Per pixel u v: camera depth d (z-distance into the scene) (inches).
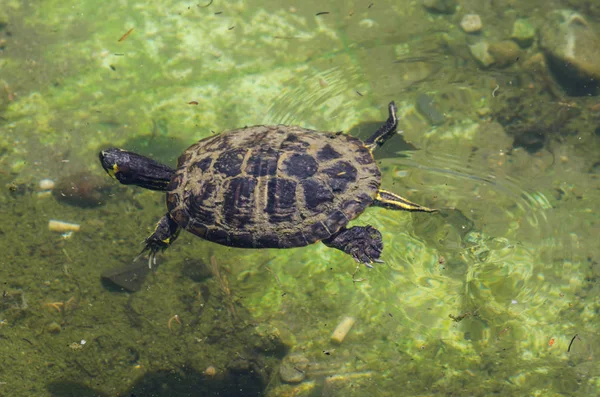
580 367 39.7
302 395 39.8
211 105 47.1
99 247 43.1
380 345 40.8
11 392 39.3
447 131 45.3
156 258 42.8
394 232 42.9
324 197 38.0
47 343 40.5
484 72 47.1
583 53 46.2
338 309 41.6
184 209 38.9
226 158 38.9
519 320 40.8
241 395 39.8
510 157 44.3
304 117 46.2
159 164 41.3
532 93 46.2
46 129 46.5
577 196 43.2
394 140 45.0
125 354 40.4
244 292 42.1
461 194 43.3
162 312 41.5
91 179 44.6
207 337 41.0
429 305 41.4
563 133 44.9
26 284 41.9
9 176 45.0
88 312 41.3
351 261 42.8
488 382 39.6
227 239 38.1
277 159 38.4
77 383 39.8
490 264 41.8
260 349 40.8
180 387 39.9
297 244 37.9
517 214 42.8
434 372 40.0
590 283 41.3
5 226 43.4
